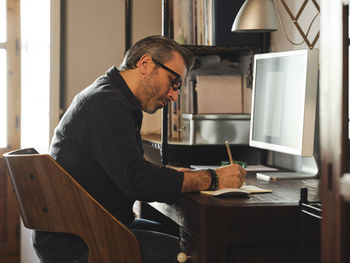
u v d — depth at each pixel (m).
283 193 1.63
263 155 2.55
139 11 3.23
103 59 3.17
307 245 1.43
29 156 1.44
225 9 2.51
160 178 1.52
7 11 3.02
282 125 1.95
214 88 2.65
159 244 1.69
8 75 3.04
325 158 0.77
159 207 1.92
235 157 2.51
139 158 1.53
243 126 2.49
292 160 2.32
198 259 1.46
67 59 3.12
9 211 3.13
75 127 1.54
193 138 2.43
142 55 1.65
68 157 1.55
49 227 1.47
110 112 1.51
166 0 2.42
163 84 1.66
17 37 3.04
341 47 0.73
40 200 1.46
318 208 1.33
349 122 0.73
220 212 1.41
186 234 1.58
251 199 1.51
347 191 0.71
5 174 3.11
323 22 0.78
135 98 1.64
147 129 3.25
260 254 1.44
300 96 1.80
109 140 1.49
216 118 2.45
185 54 1.70
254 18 2.11
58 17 3.07
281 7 2.46
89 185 1.56
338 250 0.73
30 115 3.18
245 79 2.71
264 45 2.55
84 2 3.13
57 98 3.09
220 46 2.52
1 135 3.08
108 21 3.17
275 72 2.02
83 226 1.43
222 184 1.63
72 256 1.54
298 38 2.27
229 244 1.42
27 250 3.18
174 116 2.73
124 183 1.48
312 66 1.76
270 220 1.43
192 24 2.55
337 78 0.74
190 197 1.54
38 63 3.15
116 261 1.44
